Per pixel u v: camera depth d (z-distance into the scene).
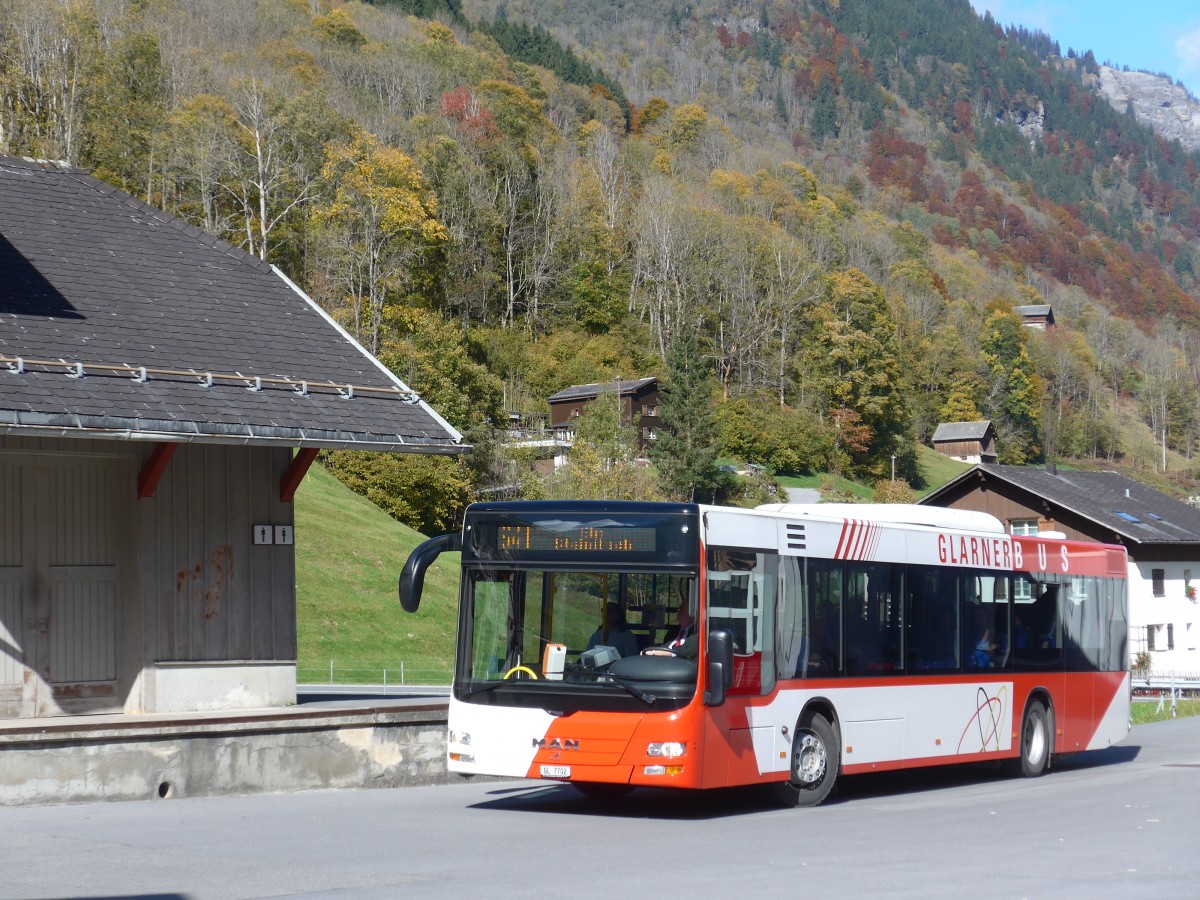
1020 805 15.07
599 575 13.39
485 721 13.35
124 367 15.95
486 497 73.75
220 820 12.21
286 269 93.44
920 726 16.55
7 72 87.44
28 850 10.11
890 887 9.02
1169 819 13.59
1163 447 190.88
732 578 13.63
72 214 19.42
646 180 154.88
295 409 16.98
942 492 65.75
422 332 81.94
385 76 144.50
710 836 11.93
